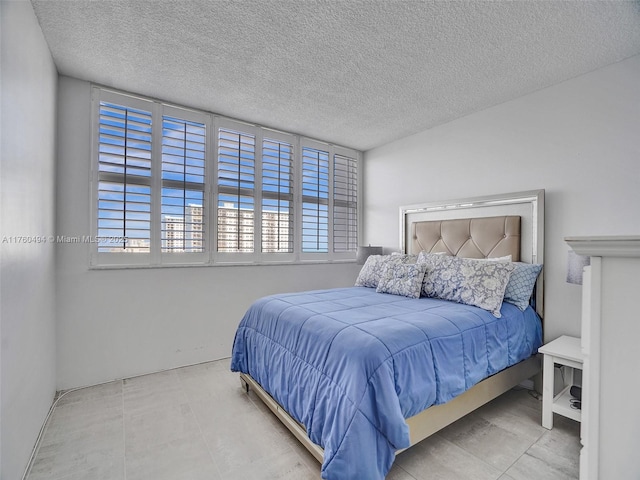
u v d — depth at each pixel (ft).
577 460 5.54
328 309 6.84
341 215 13.87
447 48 6.97
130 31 6.48
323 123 11.27
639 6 5.67
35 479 5.07
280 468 5.34
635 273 1.77
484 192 9.88
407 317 6.13
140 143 9.13
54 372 7.69
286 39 6.73
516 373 7.39
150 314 9.22
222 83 8.56
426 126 11.40
